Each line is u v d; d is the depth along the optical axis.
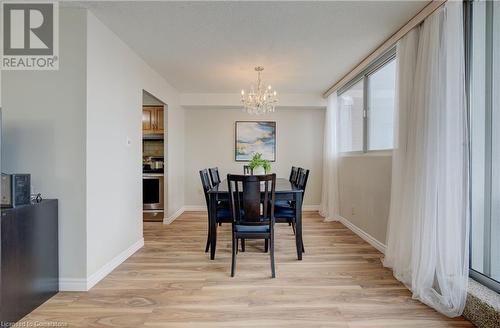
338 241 3.47
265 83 4.34
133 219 3.05
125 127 2.86
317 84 4.41
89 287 2.21
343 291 2.17
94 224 2.29
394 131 2.58
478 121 1.98
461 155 1.90
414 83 2.33
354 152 3.96
